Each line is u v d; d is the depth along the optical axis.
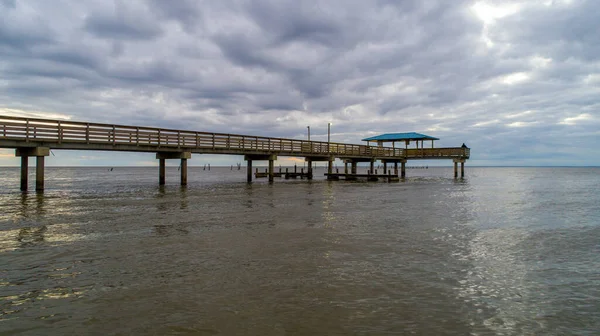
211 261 7.20
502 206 17.12
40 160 21.22
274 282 5.98
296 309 4.91
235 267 6.81
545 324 4.54
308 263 7.09
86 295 5.38
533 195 23.72
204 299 5.24
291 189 26.45
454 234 10.13
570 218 13.45
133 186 29.75
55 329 4.31
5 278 6.14
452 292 5.61
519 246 8.81
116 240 9.07
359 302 5.17
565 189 30.05
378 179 44.59
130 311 4.82
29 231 10.17
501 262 7.36
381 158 47.47
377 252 8.00
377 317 4.68
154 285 5.82
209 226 11.04
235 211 14.37
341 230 10.50
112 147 23.16
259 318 4.62
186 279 6.11
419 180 45.56
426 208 15.84
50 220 12.01
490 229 11.02
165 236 9.56
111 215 13.16
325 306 5.02
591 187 33.00
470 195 23.12
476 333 4.27
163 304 5.05
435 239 9.43
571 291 5.73
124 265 6.91
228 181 39.09
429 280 6.16
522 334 4.27
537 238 9.79
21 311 4.82
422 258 7.55
